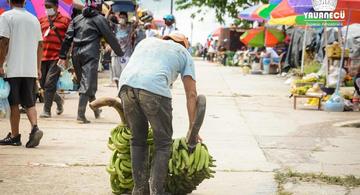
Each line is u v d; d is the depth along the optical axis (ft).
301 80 50.49
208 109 44.75
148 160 19.40
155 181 18.48
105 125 34.78
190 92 18.60
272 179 22.84
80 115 35.14
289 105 49.16
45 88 36.86
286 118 40.88
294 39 84.64
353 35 65.82
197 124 18.61
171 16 50.80
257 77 84.94
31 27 27.40
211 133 33.42
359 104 46.50
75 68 36.01
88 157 25.76
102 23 35.29
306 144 30.83
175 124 36.42
